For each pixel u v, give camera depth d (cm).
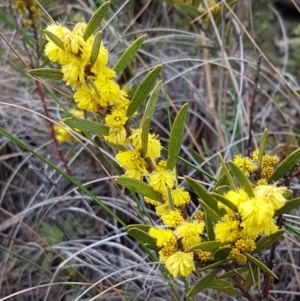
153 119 66
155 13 83
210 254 33
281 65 89
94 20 31
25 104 68
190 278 52
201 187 31
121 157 34
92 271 57
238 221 31
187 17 63
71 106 68
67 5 71
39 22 60
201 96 66
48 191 61
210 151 67
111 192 63
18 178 67
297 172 39
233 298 50
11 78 69
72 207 60
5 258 58
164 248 32
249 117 59
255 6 71
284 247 55
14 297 56
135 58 69
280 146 61
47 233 60
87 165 65
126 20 80
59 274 58
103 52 32
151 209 61
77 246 58
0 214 64
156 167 34
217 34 59
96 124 34
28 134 67
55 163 66
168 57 76
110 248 60
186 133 70
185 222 33
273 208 29
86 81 33
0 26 74
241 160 34
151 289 54
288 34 99
